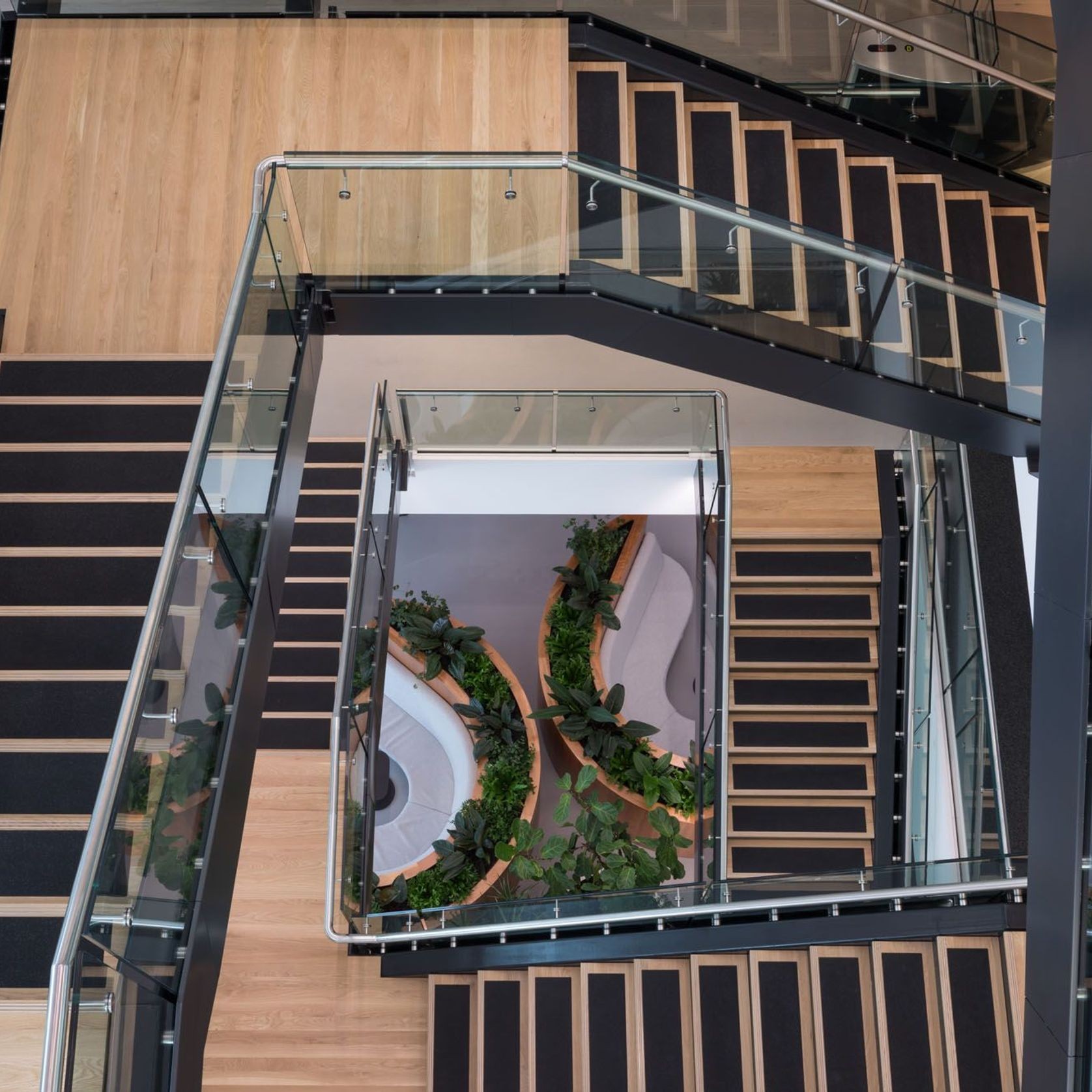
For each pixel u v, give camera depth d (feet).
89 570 14.64
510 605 38.83
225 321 14.52
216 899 13.24
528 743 33.32
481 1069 19.39
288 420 17.76
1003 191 23.73
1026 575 23.63
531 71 23.12
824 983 18.65
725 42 23.29
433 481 27.50
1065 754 11.53
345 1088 19.42
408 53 23.38
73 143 21.98
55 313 19.88
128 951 10.39
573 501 28.27
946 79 22.85
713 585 26.99
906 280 19.48
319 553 26.89
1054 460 11.91
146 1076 10.82
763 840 28.27
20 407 16.76
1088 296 11.10
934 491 25.77
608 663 35.99
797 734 28.12
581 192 19.47
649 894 19.84
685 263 19.71
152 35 23.43
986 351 19.69
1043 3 26.00
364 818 23.13
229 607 14.08
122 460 15.93
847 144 23.61
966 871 18.28
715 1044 18.85
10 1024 10.85
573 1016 19.89
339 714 19.51
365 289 19.93
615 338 20.51
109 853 9.92
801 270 19.62
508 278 19.86
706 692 27.32
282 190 18.74
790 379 20.74
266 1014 20.30
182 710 12.22
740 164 22.48
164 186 21.56
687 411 26.12
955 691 24.11
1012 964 17.66
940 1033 17.92
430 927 20.70
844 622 27.96
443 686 34.32
